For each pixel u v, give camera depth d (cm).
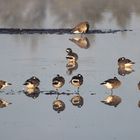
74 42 4228
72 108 2912
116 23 4925
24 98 3045
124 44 4131
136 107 2931
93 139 2559
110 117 2805
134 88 3195
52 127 2694
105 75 3412
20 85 3234
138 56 3831
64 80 3188
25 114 2844
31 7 5591
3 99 3031
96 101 3003
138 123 2739
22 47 4062
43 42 4219
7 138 2575
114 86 3161
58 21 5031
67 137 2578
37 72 3459
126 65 3538
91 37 4384
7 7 5541
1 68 3541
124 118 2795
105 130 2653
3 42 4222
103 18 5150
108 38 4334
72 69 3525
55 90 3153
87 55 3844
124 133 2625
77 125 2709
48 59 3747
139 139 2559
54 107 2927
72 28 4719
